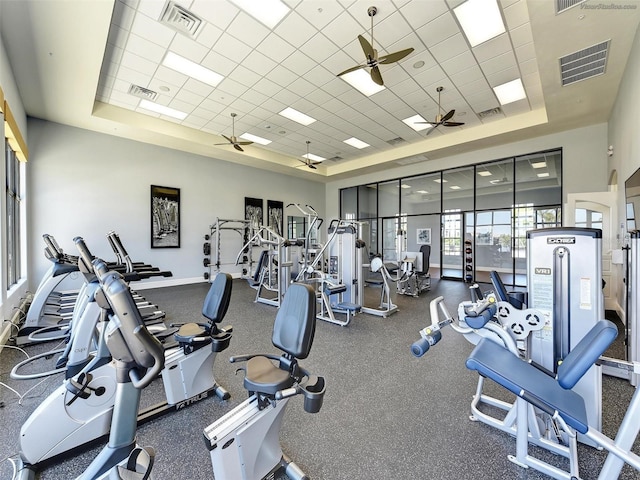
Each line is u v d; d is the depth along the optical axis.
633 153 3.54
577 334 1.73
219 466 1.27
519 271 7.44
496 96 5.20
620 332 3.68
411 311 5.02
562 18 3.06
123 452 1.14
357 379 2.58
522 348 1.99
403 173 9.05
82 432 1.63
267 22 3.36
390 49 3.85
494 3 3.13
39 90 4.41
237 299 5.88
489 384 2.48
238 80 4.59
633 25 3.14
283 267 5.66
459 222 8.35
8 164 4.12
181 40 3.65
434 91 5.00
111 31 3.49
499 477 1.51
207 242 7.89
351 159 9.28
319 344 3.44
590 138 5.82
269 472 1.46
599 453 1.65
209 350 2.23
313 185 11.02
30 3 2.81
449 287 7.34
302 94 5.07
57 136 5.63
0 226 3.20
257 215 9.20
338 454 1.68
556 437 1.72
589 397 1.68
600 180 5.72
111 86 4.77
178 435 1.83
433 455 1.67
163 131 6.26
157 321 3.92
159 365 1.04
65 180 5.73
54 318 3.84
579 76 4.09
